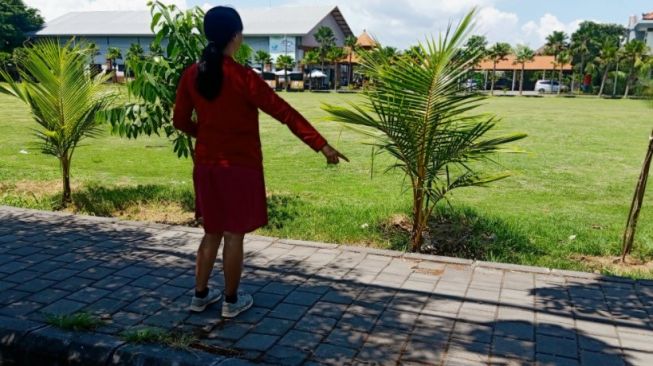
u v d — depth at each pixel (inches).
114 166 449.1
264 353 137.9
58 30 3014.3
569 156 553.0
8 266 195.0
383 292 177.6
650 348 144.4
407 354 139.0
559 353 140.8
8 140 593.6
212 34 139.4
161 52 266.4
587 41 2864.2
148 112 259.9
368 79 209.2
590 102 1822.1
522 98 2143.2
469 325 155.6
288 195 339.9
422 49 199.2
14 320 151.2
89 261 201.5
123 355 136.1
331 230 254.7
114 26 3021.7
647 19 2367.1
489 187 391.2
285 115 136.9
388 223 266.8
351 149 589.3
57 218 258.4
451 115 205.5
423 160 217.0
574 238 252.8
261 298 171.2
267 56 2637.8
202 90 138.6
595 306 169.6
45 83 270.2
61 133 283.3
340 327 152.8
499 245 239.1
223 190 141.9
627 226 224.7
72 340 141.6
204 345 141.1
